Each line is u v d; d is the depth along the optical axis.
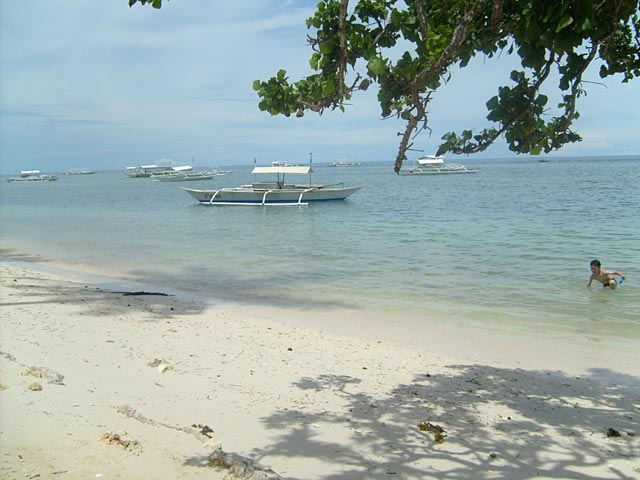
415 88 4.50
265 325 11.29
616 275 15.87
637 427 6.32
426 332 11.04
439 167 108.19
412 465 5.12
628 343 10.27
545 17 3.78
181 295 14.66
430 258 20.02
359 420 6.24
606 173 91.19
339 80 5.01
